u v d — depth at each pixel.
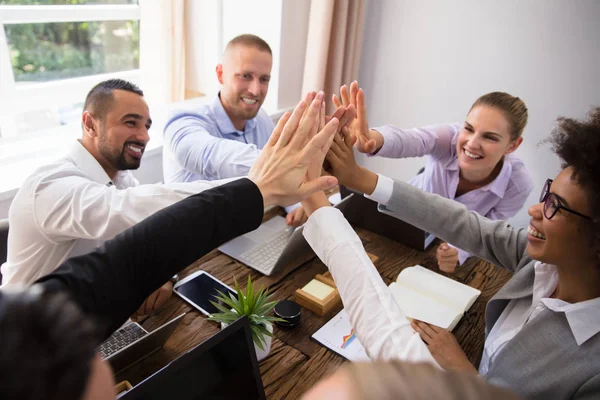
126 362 0.99
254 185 0.80
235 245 1.51
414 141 1.89
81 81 2.51
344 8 2.60
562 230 0.84
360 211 1.66
